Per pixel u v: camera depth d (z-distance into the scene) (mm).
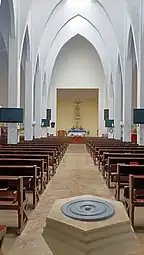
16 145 11625
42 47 22516
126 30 17906
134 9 14703
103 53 26453
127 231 1155
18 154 8008
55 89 29500
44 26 18484
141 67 14391
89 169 10875
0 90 25266
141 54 14352
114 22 18609
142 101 14383
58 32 23547
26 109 18391
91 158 14578
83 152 18062
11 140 13680
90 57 29281
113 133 24000
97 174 9719
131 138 18422
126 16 17797
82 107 32562
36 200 5902
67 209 1237
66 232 1132
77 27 25984
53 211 1245
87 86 29500
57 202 1344
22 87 25938
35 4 18156
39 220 4852
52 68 26547
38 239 4020
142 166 5746
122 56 18812
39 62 22031
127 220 1164
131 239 1158
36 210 5461
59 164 12273
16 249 3684
